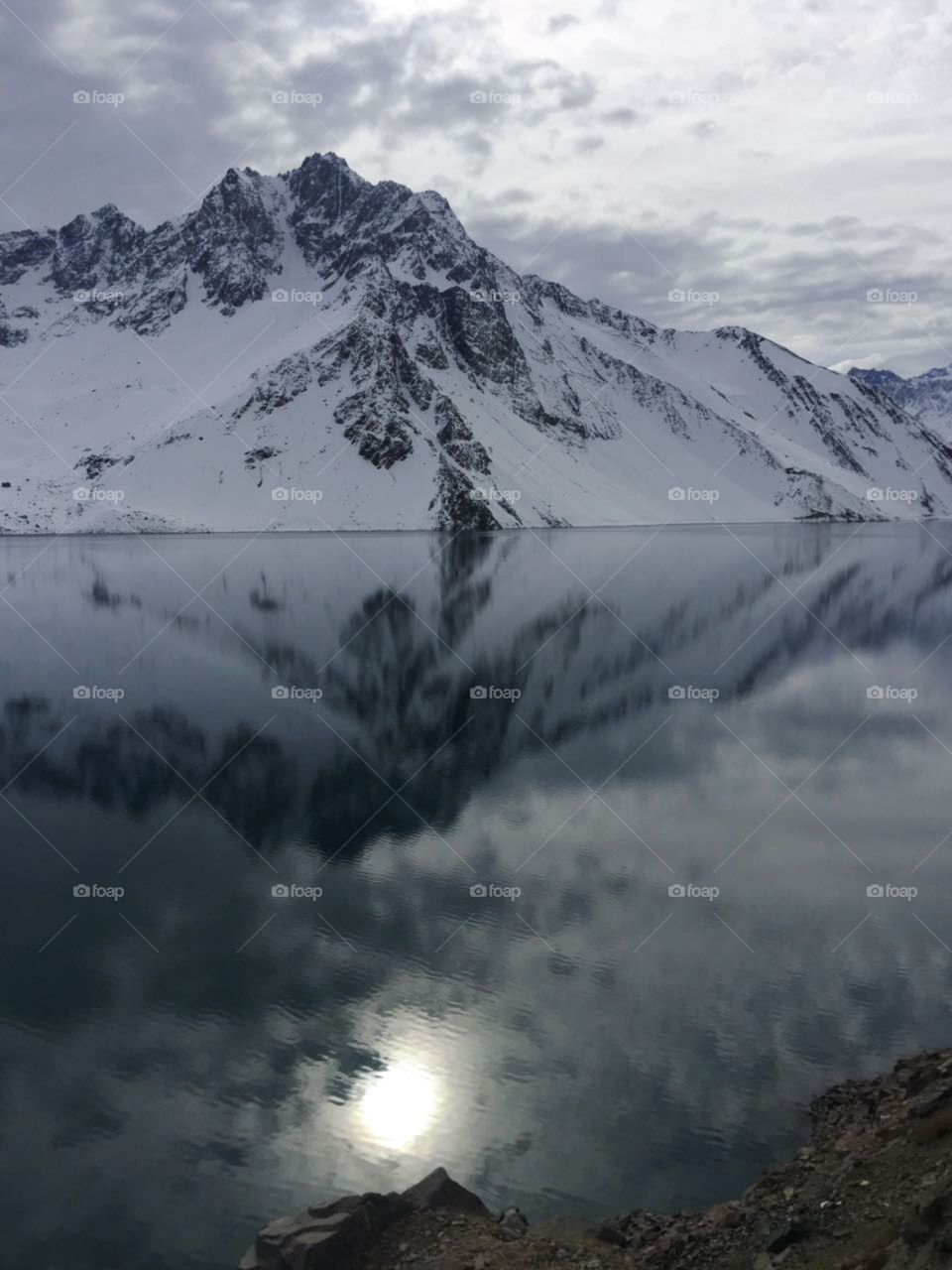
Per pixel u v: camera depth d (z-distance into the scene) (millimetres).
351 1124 23469
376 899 37062
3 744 61281
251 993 29750
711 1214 19203
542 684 79312
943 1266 12836
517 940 33281
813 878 38594
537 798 49781
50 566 197875
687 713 68250
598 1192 20875
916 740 60219
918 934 33469
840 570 177750
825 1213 17359
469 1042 26828
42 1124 23641
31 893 37969
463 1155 22188
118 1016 28625
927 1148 18109
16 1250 19797
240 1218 20594
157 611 125812
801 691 75375
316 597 140125
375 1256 18312
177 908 36500
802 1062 25547
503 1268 17375
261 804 49344
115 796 50938
